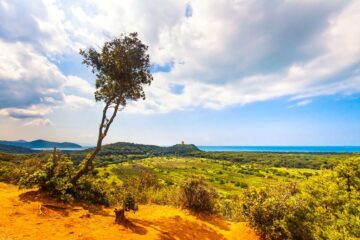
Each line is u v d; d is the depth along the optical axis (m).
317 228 8.27
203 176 10.65
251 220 8.93
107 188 11.41
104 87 11.70
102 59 11.30
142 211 9.60
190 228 8.13
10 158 28.44
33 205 7.81
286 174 105.69
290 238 8.18
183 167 125.75
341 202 10.05
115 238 6.21
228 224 9.44
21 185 9.33
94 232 6.45
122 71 10.99
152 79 12.02
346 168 11.25
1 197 8.28
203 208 10.11
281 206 8.70
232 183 89.69
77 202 9.31
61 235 5.96
